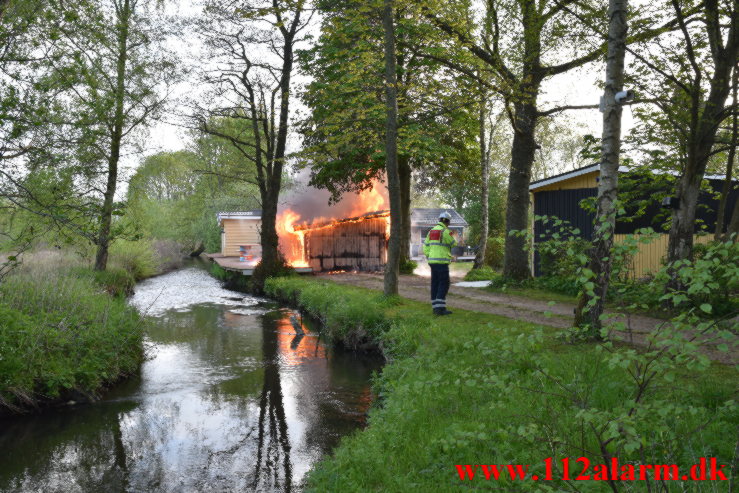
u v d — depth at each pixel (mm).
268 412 6645
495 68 12133
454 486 3414
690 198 9758
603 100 6789
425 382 5230
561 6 9570
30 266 13547
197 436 5934
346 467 4250
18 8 8688
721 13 9070
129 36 16641
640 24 9391
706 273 2367
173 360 9328
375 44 13086
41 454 5488
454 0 11516
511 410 4285
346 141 14258
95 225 8359
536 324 8656
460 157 20625
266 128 20641
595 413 2631
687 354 2410
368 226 23844
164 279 25016
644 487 2861
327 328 11312
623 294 3160
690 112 9828
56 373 7074
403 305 11539
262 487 4703
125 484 4809
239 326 12648
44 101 8672
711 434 3393
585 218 16047
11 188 8398
